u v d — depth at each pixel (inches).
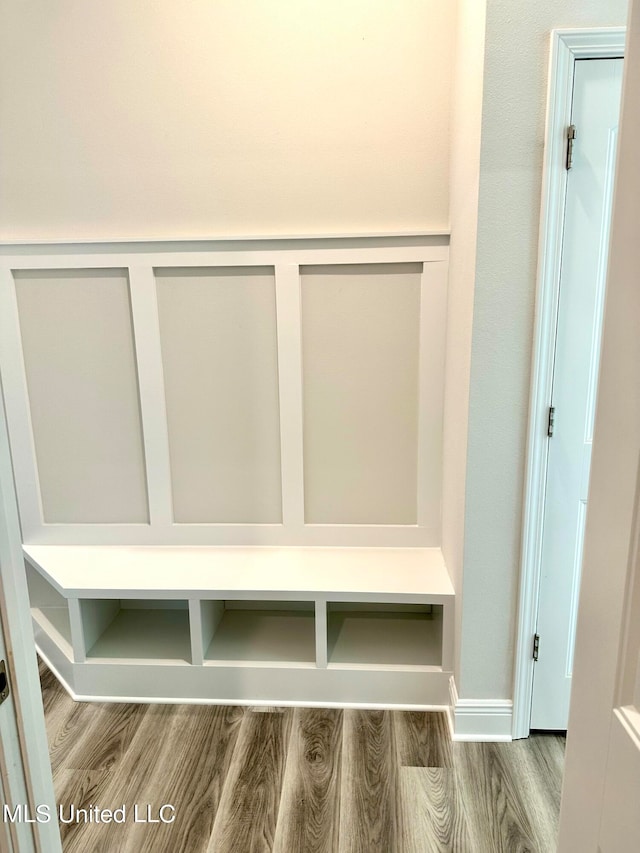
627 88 23.4
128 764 72.9
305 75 82.8
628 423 22.9
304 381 91.1
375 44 81.4
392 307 87.8
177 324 90.4
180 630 94.4
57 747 76.0
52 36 83.5
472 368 66.8
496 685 74.7
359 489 94.0
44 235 89.8
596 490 25.7
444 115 82.5
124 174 87.2
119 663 84.7
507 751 73.7
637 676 22.7
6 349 92.3
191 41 82.8
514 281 64.6
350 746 75.2
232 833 62.8
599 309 64.4
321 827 63.3
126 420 94.3
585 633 27.0
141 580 85.0
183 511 96.6
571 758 28.8
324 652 82.0
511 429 67.8
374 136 83.7
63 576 86.8
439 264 85.0
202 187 86.8
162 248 87.4
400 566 88.1
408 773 70.4
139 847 61.5
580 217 62.7
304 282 87.8
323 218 86.5
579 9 58.7
